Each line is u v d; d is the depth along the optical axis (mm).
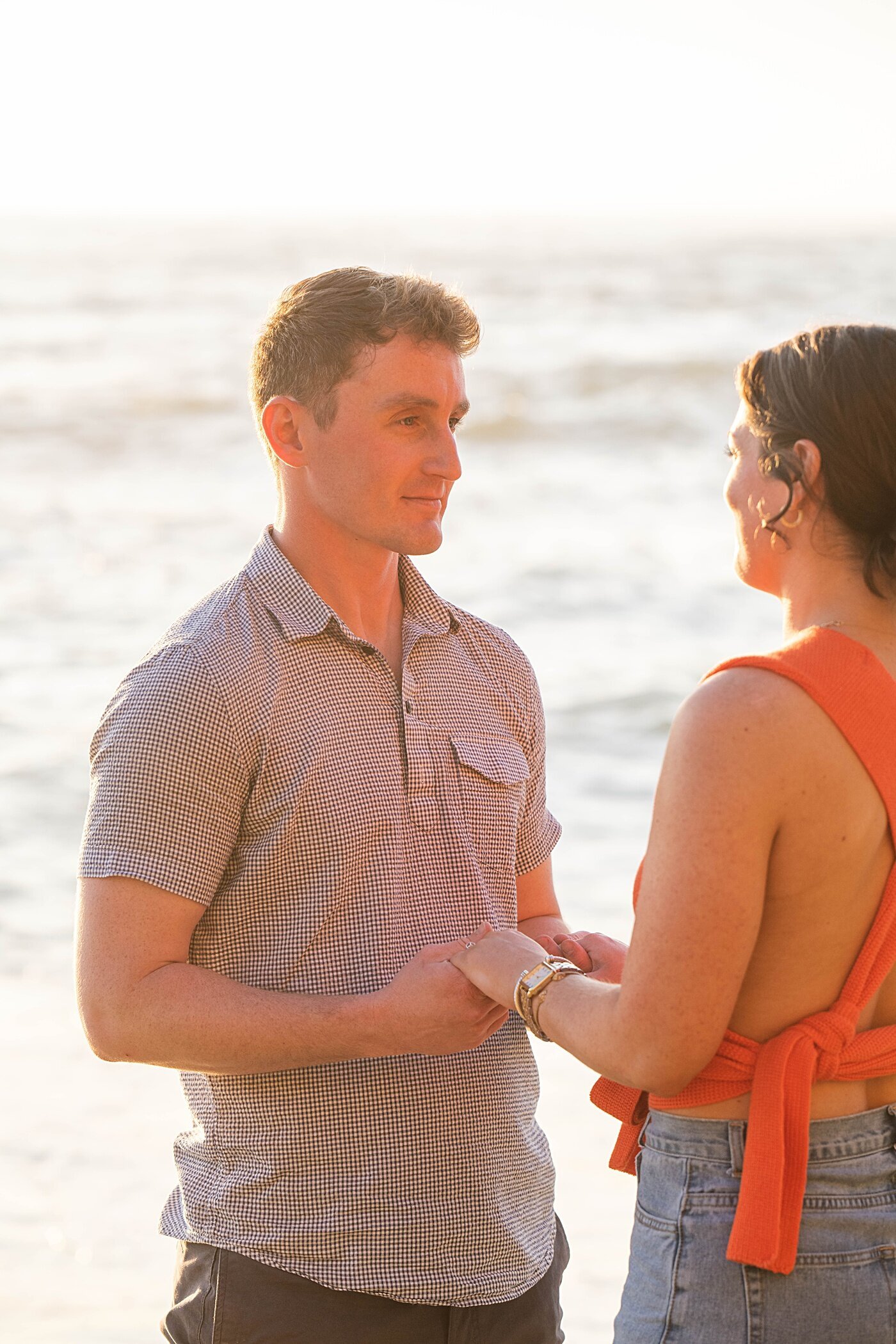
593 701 9977
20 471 19875
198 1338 2326
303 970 2285
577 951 2398
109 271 76062
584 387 29531
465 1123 2316
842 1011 1914
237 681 2254
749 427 2049
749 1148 1895
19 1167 4469
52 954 6078
